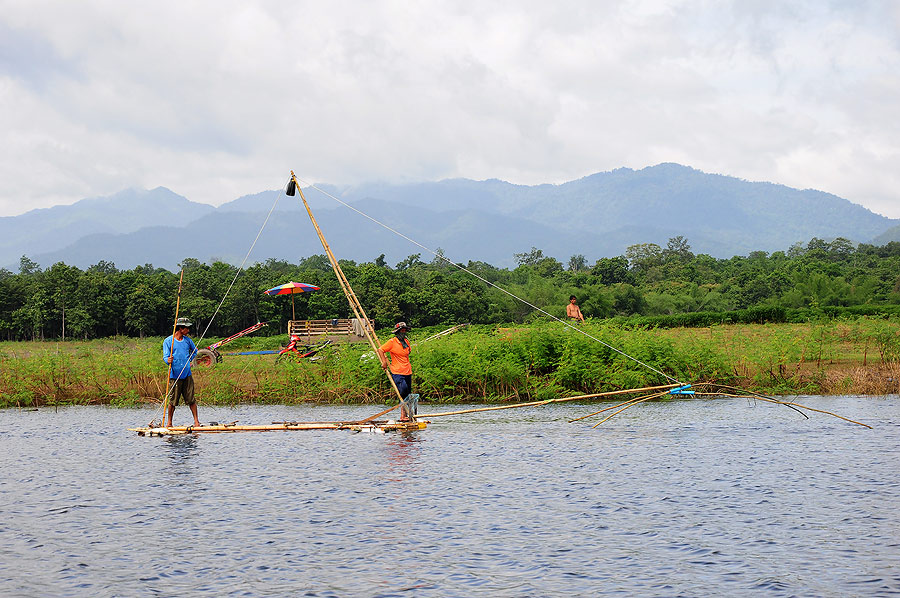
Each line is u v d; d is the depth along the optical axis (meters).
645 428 16.73
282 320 68.81
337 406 22.56
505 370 22.58
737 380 23.27
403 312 72.88
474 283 76.44
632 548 8.65
